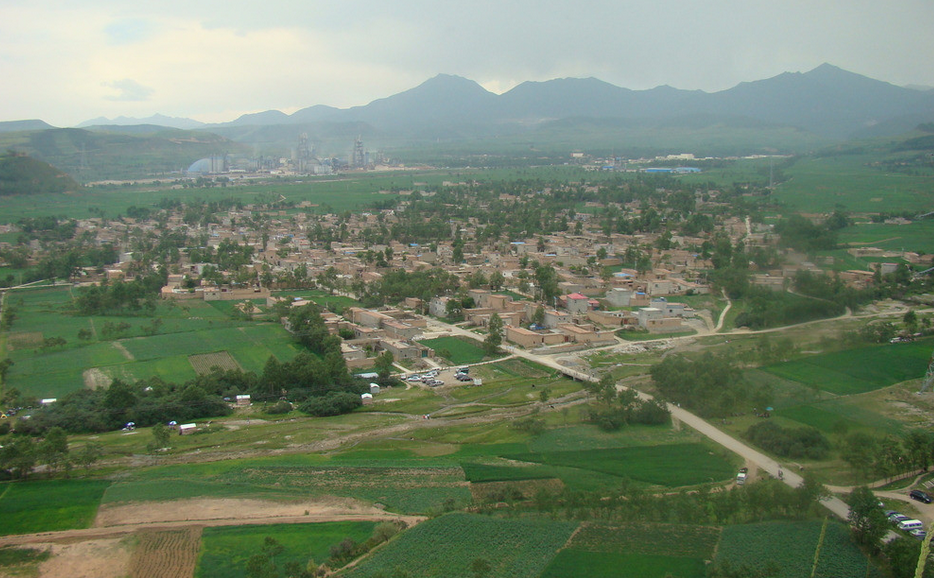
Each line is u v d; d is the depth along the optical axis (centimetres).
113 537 12081
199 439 16962
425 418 18250
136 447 16338
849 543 11412
